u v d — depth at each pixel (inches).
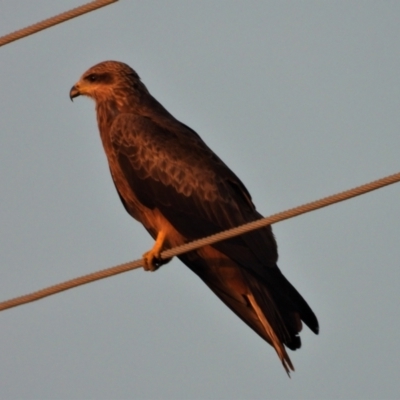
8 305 465.7
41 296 465.1
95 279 464.4
